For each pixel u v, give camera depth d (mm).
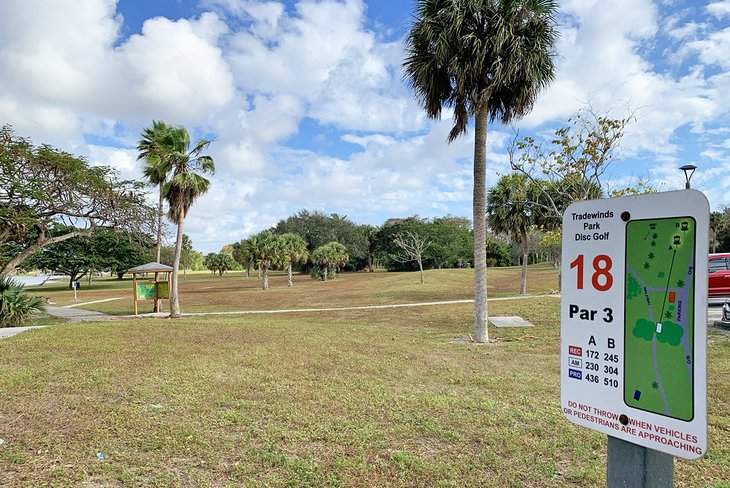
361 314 18906
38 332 10859
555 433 4656
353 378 6762
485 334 11203
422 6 10703
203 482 3555
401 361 8141
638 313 1885
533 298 20656
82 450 4016
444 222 78812
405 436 4543
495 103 11758
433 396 5867
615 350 1963
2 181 15836
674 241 1770
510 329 13148
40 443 4141
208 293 38156
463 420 5004
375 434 4562
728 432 4727
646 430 1848
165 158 18094
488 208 25375
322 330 12195
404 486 3566
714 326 10922
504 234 26719
